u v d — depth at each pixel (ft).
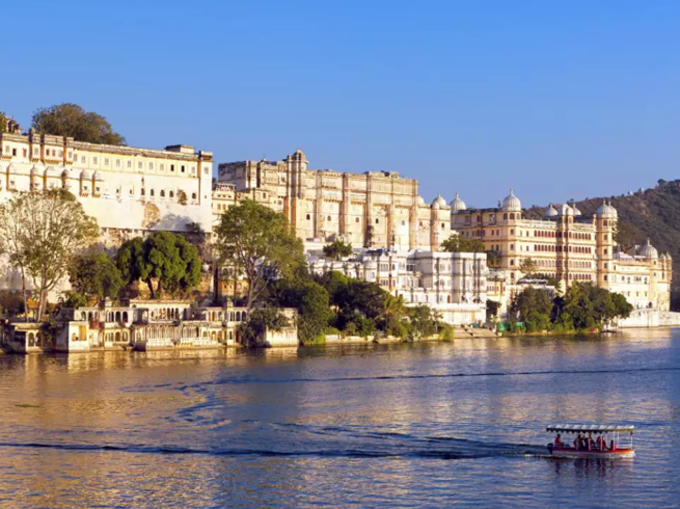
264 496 326.03
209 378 572.92
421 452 381.19
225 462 363.56
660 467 362.12
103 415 445.78
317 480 342.85
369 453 378.94
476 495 329.52
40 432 406.41
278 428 423.23
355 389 539.29
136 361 653.71
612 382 590.14
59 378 557.33
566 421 449.48
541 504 322.14
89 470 350.64
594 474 352.49
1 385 525.75
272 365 646.33
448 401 501.97
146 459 366.02
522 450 386.11
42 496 323.16
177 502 319.47
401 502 322.34
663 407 492.13
